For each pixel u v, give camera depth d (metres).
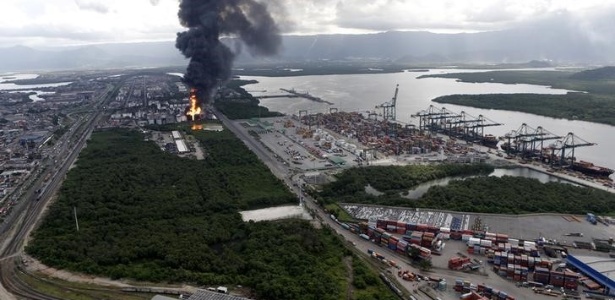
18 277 133.62
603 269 136.62
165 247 150.38
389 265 147.25
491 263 148.75
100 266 139.00
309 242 156.38
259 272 135.62
